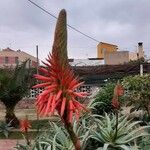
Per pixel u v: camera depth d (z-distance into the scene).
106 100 16.77
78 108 3.21
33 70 21.81
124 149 5.65
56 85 3.21
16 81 21.62
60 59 3.25
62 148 5.96
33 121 20.88
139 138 6.31
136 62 36.31
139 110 19.67
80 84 3.30
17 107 36.41
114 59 55.47
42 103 3.12
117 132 5.98
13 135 18.66
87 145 6.04
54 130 6.71
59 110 3.18
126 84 18.84
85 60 56.56
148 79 18.75
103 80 36.28
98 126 6.16
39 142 6.31
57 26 3.18
